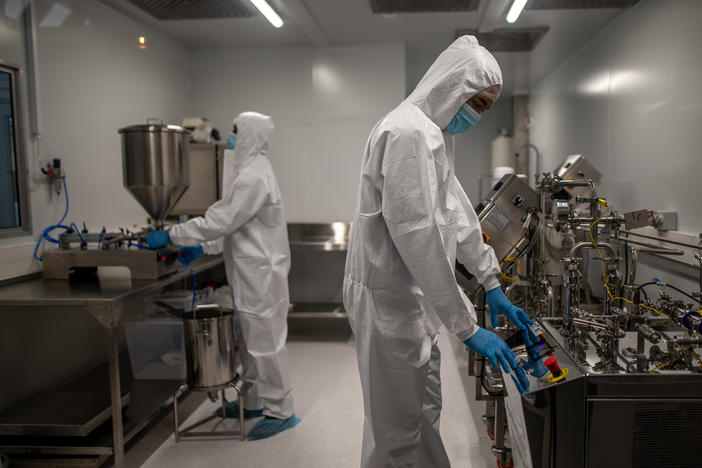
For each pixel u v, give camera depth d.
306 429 2.54
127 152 2.46
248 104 4.33
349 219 4.29
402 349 1.54
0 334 2.31
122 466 2.05
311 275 4.38
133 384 2.69
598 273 3.28
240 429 2.47
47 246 2.60
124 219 3.34
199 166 3.82
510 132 6.00
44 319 2.56
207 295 3.36
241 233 2.51
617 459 1.19
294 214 4.34
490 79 1.47
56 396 2.46
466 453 2.29
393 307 1.55
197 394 3.04
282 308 2.57
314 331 4.38
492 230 2.14
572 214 1.74
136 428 2.20
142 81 3.61
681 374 1.16
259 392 2.55
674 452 1.18
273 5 3.17
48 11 2.65
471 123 1.58
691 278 2.42
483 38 3.88
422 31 3.78
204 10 3.35
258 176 2.47
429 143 1.40
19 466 2.13
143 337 2.79
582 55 3.95
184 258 2.72
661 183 2.75
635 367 1.26
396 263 1.53
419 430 1.60
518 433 1.38
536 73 4.86
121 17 3.34
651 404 1.17
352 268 1.65
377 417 1.57
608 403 1.18
